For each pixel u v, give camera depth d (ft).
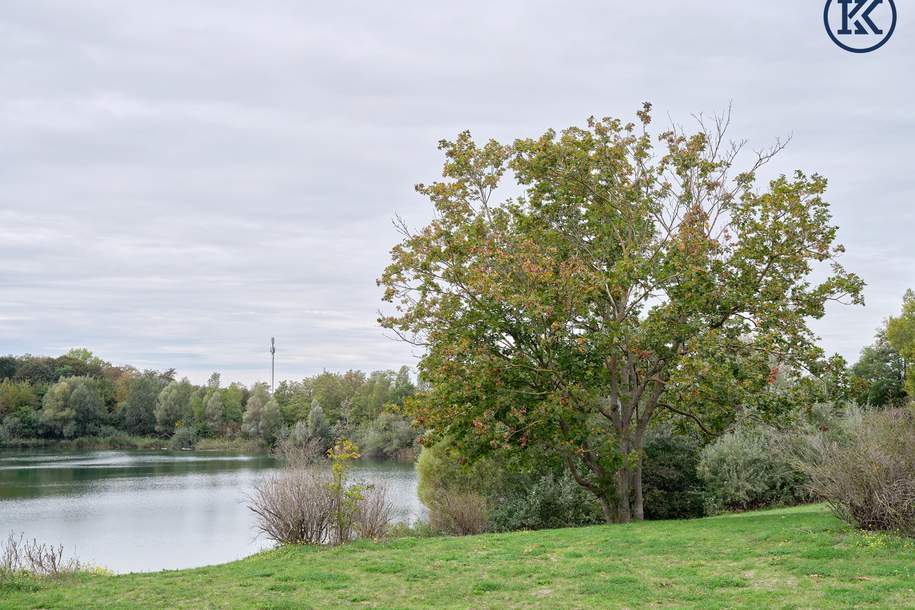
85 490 189.16
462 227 77.77
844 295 68.74
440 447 109.19
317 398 397.39
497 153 82.17
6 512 147.13
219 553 101.50
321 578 40.45
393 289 77.97
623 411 76.28
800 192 68.85
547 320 70.03
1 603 35.01
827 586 33.12
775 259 68.74
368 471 227.40
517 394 71.36
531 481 103.14
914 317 150.82
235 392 442.09
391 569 42.45
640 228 79.30
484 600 34.27
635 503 75.36
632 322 75.56
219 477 227.40
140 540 112.88
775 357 73.15
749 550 42.93
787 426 73.61
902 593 31.04
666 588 34.96
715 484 91.66
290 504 55.11
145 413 425.69
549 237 77.97
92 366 495.82
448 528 92.22
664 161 79.05
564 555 45.50
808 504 85.35
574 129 80.02
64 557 96.12
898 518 43.27
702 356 63.87
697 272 66.23
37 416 398.42
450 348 71.05
